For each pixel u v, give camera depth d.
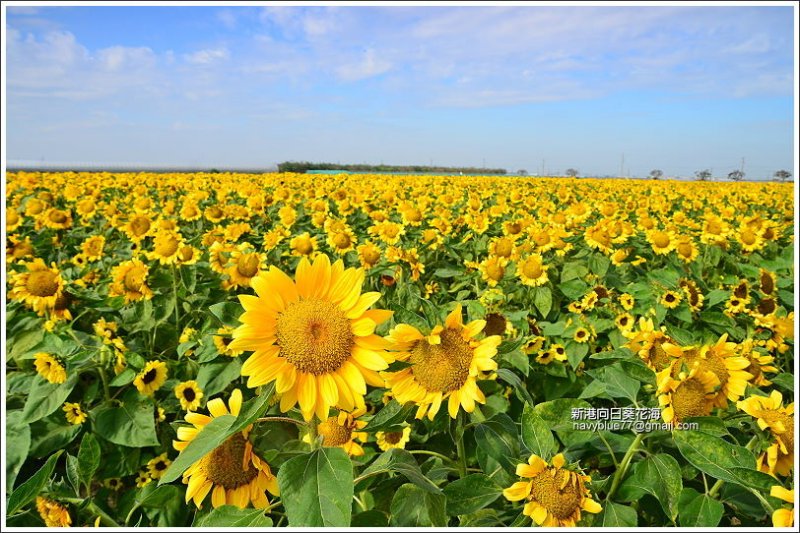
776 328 4.39
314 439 2.04
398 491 2.22
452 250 7.50
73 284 5.44
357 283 1.97
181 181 19.86
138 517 3.18
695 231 9.16
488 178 34.59
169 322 4.99
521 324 4.35
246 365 1.83
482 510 2.32
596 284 5.70
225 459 2.09
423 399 2.16
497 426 2.54
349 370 1.89
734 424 2.38
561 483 2.05
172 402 3.72
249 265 5.34
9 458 3.13
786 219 11.58
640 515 2.59
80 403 3.49
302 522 1.72
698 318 5.14
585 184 30.47
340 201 11.22
